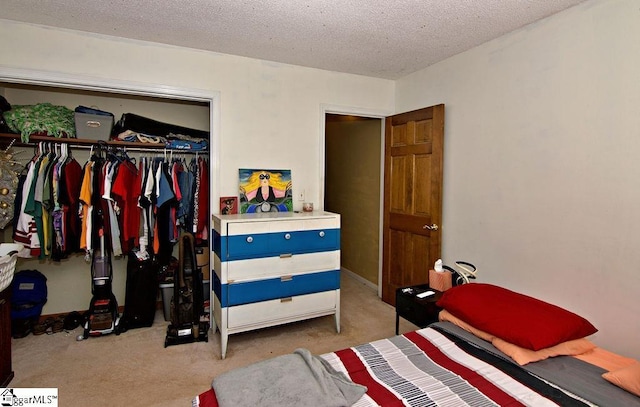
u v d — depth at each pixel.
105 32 2.55
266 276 2.66
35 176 2.74
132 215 3.02
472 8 2.13
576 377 1.44
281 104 3.20
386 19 2.29
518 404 1.25
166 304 3.20
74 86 2.61
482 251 2.72
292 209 3.26
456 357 1.61
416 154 3.25
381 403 1.25
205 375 2.30
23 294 2.91
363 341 2.80
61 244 2.84
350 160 4.56
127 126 3.18
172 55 2.80
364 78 3.56
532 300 1.87
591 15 2.01
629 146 1.86
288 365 1.45
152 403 2.00
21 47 2.41
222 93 2.97
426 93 3.27
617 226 1.91
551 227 2.24
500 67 2.55
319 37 2.59
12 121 2.77
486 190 2.68
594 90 2.00
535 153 2.33
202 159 3.32
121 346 2.70
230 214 2.97
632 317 1.86
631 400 1.28
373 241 4.14
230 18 2.30
